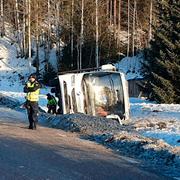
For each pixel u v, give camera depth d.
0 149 12.80
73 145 14.33
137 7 82.56
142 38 76.50
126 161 12.07
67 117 20.66
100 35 70.69
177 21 45.50
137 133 18.23
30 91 18.53
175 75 43.84
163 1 47.03
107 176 10.09
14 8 78.69
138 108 32.50
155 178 10.18
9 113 26.02
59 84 24.53
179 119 24.52
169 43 44.84
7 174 9.77
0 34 80.31
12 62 72.75
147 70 47.06
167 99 42.84
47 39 71.06
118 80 24.28
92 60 69.44
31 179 9.37
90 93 24.23
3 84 65.25
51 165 10.95
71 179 9.55
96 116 22.53
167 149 12.85
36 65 68.19
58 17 72.06
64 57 69.69
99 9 72.75
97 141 15.73
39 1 73.38
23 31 72.62
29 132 17.12
